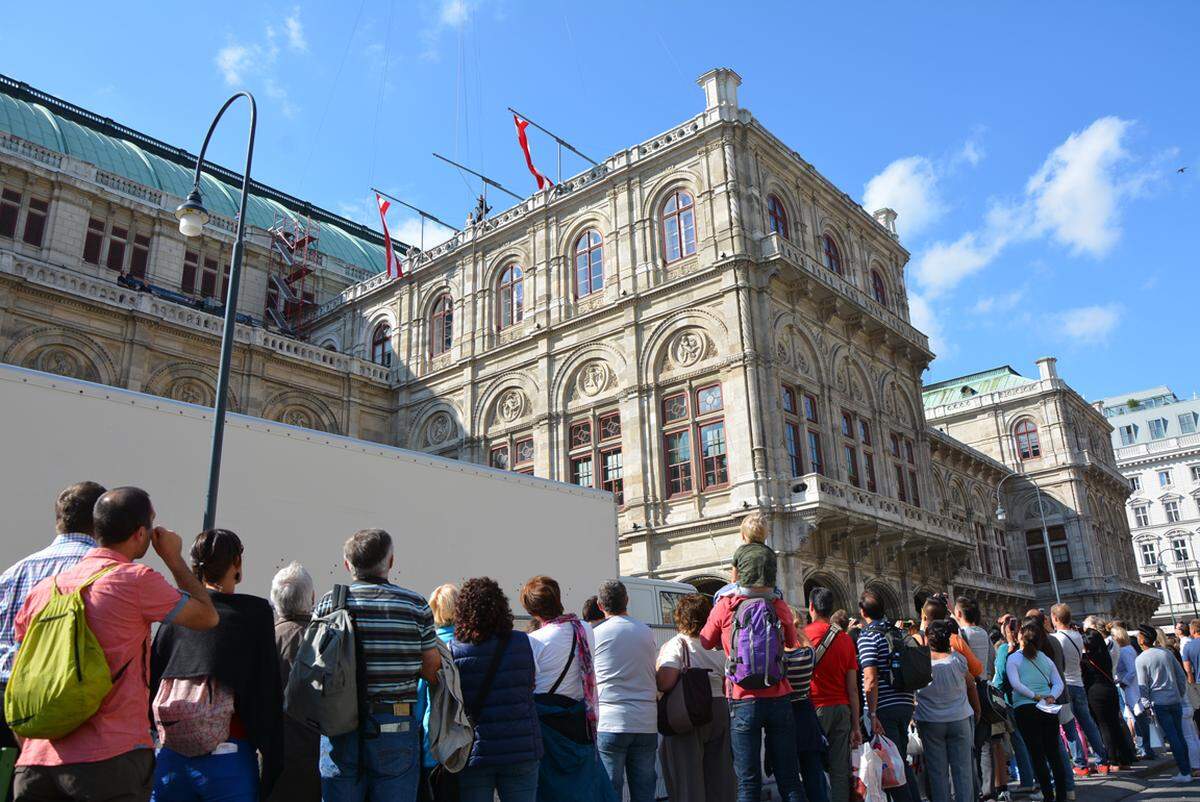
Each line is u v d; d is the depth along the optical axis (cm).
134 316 3167
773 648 738
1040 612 1073
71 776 436
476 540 1315
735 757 744
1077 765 1302
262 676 543
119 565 469
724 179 3066
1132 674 1391
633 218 3297
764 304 2930
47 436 902
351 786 555
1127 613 5331
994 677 1162
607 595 793
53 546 499
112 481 949
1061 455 5297
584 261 3438
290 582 670
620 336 3191
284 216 4759
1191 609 7769
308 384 3678
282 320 4316
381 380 3906
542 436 3291
